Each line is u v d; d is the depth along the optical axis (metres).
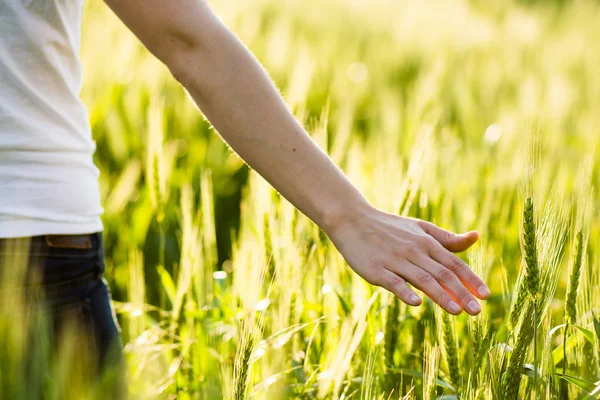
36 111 1.33
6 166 1.32
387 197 2.36
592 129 4.81
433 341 1.88
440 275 1.23
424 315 2.14
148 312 3.06
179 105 5.04
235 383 1.39
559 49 8.16
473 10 11.69
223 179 4.46
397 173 2.40
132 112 4.91
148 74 5.29
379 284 1.24
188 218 2.25
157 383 1.95
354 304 2.18
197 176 4.38
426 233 1.32
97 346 1.55
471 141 5.00
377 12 10.28
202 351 2.07
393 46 8.34
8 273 1.33
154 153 2.45
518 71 7.37
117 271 3.31
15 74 1.29
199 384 2.01
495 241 3.00
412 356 2.13
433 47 8.34
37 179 1.34
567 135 5.04
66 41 1.34
